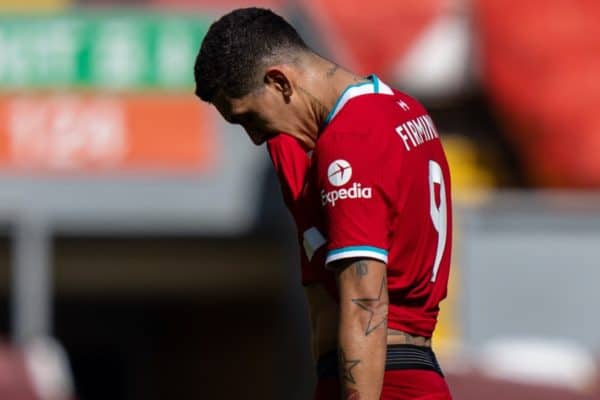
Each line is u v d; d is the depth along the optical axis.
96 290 48.97
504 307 36.72
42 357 36.12
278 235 41.88
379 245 11.73
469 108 50.16
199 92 12.63
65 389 33.53
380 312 11.69
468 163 49.56
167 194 40.34
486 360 33.53
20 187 39.84
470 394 29.89
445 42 49.62
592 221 37.00
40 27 39.38
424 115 12.71
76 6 42.34
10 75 39.47
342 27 48.72
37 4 41.75
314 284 12.64
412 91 49.88
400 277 12.16
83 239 44.34
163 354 50.91
